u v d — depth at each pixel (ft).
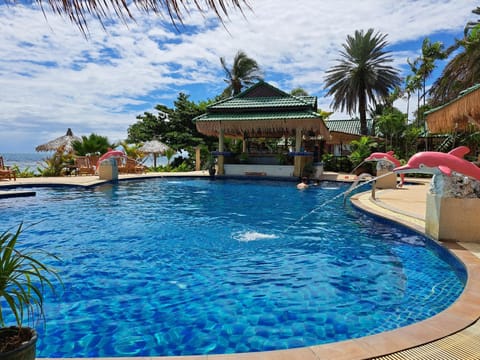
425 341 8.13
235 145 92.68
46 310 11.85
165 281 14.56
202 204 35.99
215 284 14.24
